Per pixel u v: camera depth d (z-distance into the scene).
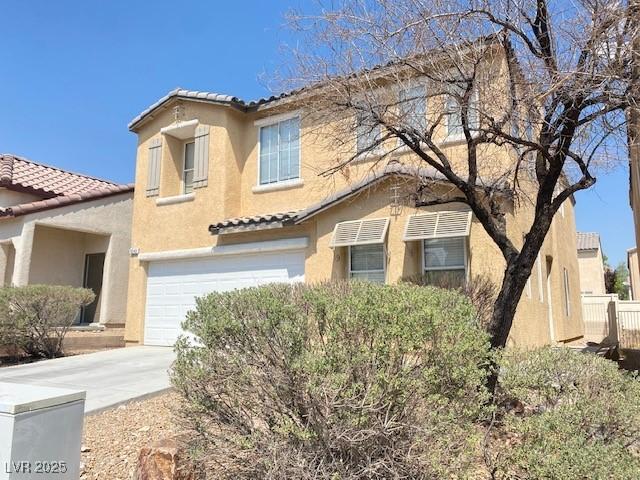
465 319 4.61
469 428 4.32
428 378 4.14
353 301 4.25
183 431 5.02
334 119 8.64
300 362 4.10
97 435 6.53
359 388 4.12
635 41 6.33
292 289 4.98
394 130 7.66
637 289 40.72
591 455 4.03
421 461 4.14
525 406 4.93
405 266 11.06
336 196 12.05
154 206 16.19
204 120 15.56
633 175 14.30
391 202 11.32
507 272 7.22
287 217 12.85
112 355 13.41
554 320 16.16
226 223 13.91
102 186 21.52
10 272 17.53
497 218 7.75
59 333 14.01
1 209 16.95
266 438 4.34
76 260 19.41
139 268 16.23
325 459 4.17
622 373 5.10
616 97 6.44
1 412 3.50
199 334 4.66
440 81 7.47
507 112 7.10
